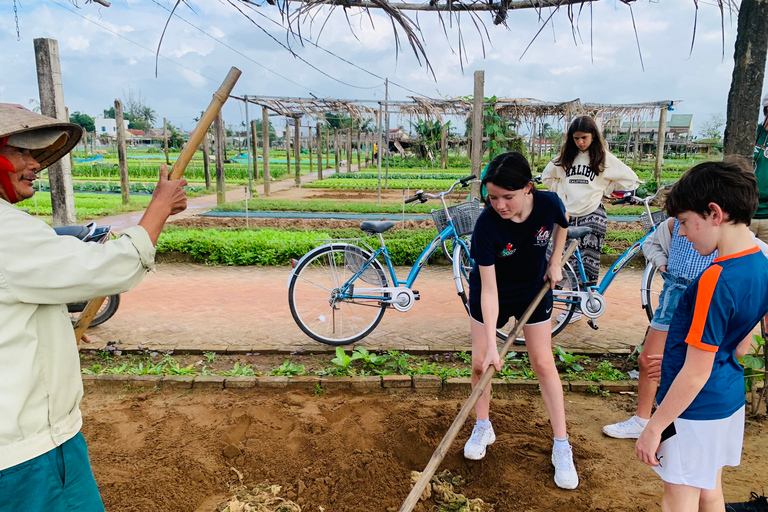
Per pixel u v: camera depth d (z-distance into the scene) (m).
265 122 20.28
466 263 5.63
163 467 3.25
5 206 1.74
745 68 4.16
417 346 5.11
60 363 1.86
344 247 5.08
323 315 5.74
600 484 3.14
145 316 5.95
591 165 5.26
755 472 3.26
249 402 4.04
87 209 14.93
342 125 36.25
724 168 1.99
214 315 6.02
